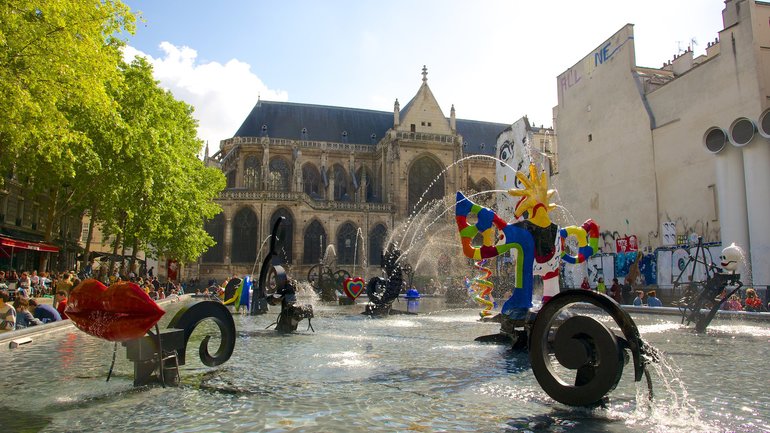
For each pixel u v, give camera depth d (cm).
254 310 2664
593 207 5281
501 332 1472
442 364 1114
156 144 3594
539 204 1477
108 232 4516
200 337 1612
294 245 7669
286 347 1386
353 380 941
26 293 2588
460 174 9162
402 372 1018
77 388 866
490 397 817
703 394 841
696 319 1908
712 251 3766
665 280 4184
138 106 3491
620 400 801
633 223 4750
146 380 879
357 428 653
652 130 4562
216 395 819
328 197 8681
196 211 5141
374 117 10288
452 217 8369
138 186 3669
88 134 3086
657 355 769
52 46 1808
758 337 1634
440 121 9281
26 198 4475
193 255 5316
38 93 1861
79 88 1958
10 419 689
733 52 3828
